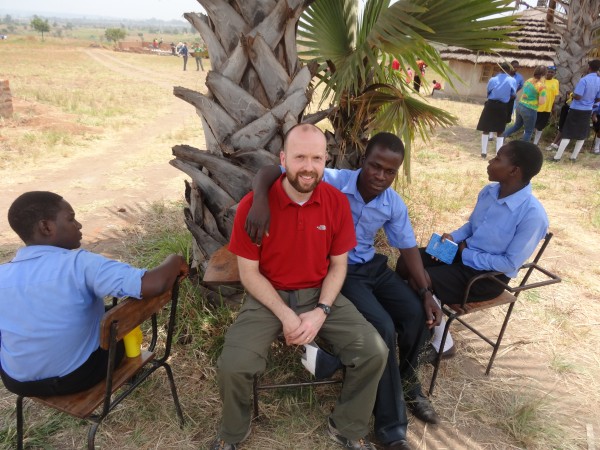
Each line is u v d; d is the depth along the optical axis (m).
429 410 2.53
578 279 4.07
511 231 2.58
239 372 2.05
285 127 2.71
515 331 3.36
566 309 3.63
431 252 2.89
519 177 2.53
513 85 7.54
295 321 2.14
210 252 3.02
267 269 2.29
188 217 3.05
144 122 10.35
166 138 8.79
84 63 29.05
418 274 2.64
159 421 2.43
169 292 2.08
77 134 8.66
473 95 16.53
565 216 5.50
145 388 2.60
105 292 1.84
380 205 2.56
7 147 7.29
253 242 2.10
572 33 8.68
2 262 3.91
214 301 3.13
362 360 2.13
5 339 1.81
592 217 5.41
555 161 7.96
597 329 3.41
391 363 2.33
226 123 2.72
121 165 6.93
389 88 3.46
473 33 2.88
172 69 26.89
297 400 2.59
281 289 2.32
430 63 2.88
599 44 8.91
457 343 3.19
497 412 2.62
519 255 2.55
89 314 1.91
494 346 2.84
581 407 2.69
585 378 2.91
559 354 3.12
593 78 7.27
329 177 2.72
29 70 21.19
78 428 2.36
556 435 2.47
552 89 8.10
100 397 1.95
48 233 1.84
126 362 2.15
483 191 2.83
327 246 2.28
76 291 1.82
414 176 6.75
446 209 5.44
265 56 2.61
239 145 2.75
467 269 2.73
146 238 4.41
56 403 1.92
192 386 2.66
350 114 3.85
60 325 1.80
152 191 5.84
